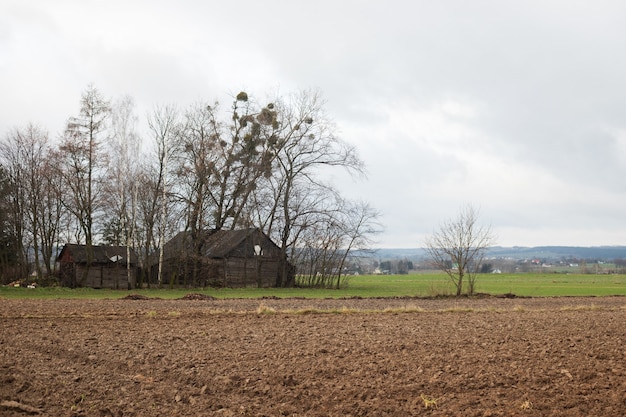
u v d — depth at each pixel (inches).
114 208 2331.4
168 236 2429.9
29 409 466.0
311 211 2551.7
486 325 978.7
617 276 4429.1
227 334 855.1
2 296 1649.9
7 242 2596.0
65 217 2598.4
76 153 2353.6
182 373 597.3
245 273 2513.5
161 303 1412.4
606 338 817.5
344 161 2716.5
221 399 518.9
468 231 1843.0
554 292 2217.0
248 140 2475.4
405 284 2901.1
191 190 2409.0
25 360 644.1
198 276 2532.0
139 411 480.7
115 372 601.9
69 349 711.1
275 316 1117.7
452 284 2146.9
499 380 566.9
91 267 2492.6
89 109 2374.5
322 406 502.3
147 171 2394.2
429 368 624.1
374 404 503.5
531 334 861.2
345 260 2536.9
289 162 2581.2
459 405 494.9
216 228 2481.5
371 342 784.9
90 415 466.6
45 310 1163.9
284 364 642.2
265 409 493.0
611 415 458.6
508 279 3774.6
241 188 2485.2
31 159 2484.0
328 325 974.4
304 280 2615.7
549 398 506.6
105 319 1032.8
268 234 2571.4
